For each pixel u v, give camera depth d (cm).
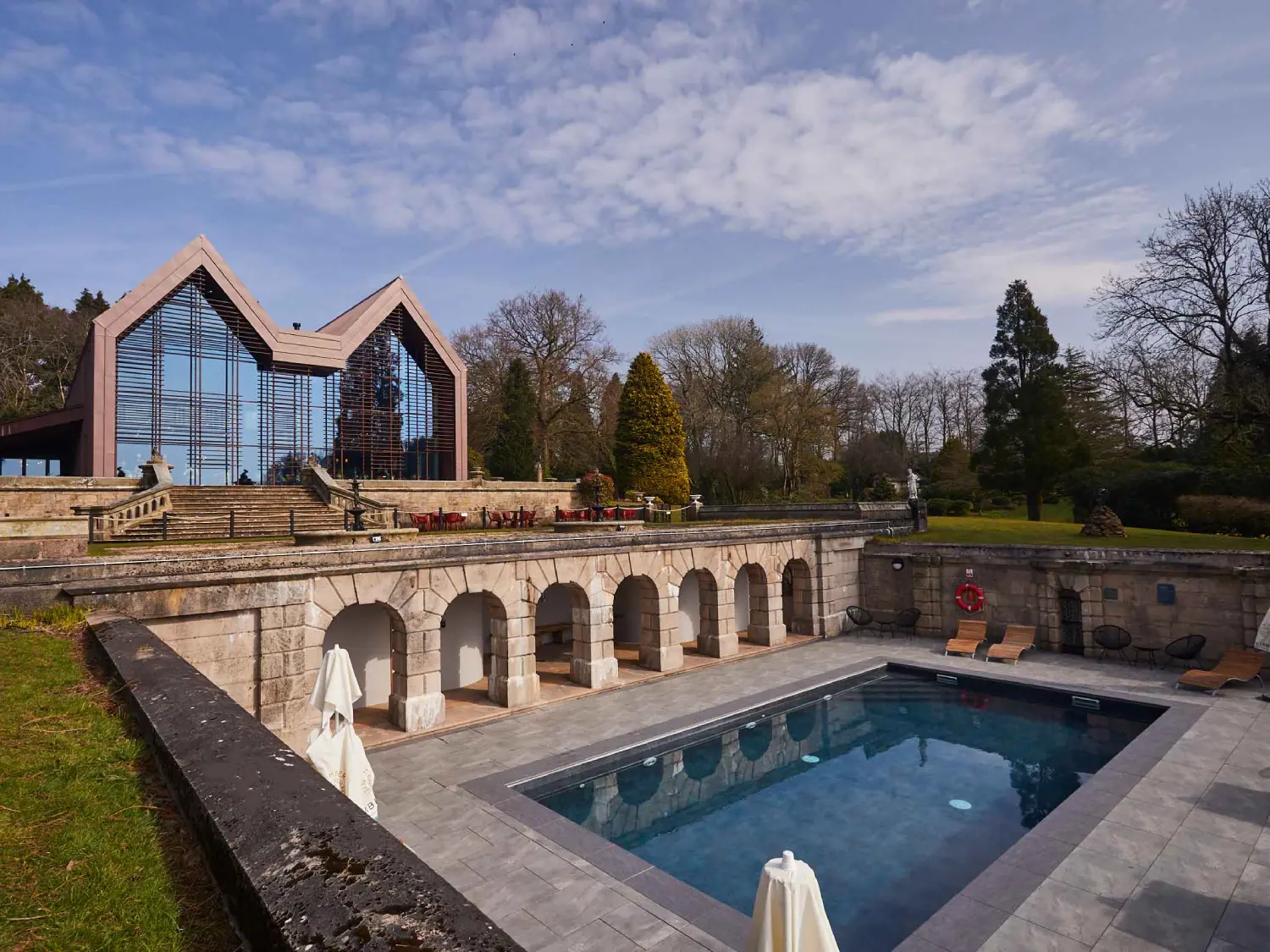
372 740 1493
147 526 2269
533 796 1285
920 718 1720
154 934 259
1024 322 4144
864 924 873
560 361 4778
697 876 1006
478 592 1667
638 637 2533
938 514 4403
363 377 3628
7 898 283
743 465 4947
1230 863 939
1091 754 1459
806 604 2581
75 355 4994
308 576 1323
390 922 220
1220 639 1925
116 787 396
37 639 807
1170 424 3719
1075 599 2214
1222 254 2944
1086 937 792
